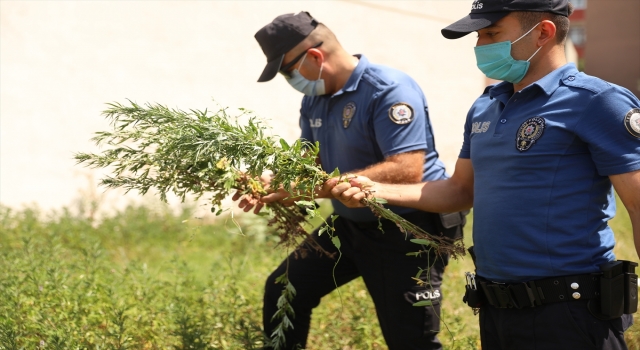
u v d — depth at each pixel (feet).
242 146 12.39
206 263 26.40
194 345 15.35
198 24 35.55
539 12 10.87
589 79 10.46
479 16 11.11
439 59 44.93
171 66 34.96
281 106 38.01
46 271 18.37
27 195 31.91
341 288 20.53
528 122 10.69
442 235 13.57
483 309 11.85
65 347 14.56
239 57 36.78
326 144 15.37
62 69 32.48
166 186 13.29
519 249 10.84
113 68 33.60
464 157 12.68
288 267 15.43
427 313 14.42
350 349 17.54
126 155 13.11
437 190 12.96
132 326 17.03
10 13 31.30
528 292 10.78
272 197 13.71
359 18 41.24
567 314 10.54
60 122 32.58
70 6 32.48
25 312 16.40
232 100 36.58
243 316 18.07
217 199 13.61
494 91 11.46
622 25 65.51
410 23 43.37
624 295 10.46
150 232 30.01
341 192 12.66
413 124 14.05
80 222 29.84
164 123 12.80
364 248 14.78
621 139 10.12
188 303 18.39
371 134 14.48
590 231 10.58
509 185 10.91
